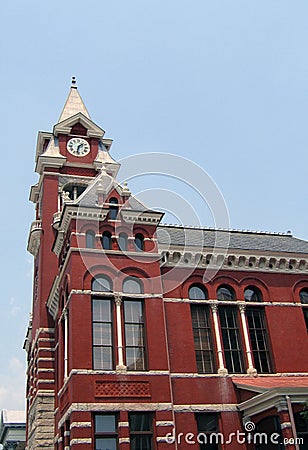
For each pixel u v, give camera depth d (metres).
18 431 63.72
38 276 39.31
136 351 26.53
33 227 41.81
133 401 24.86
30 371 40.41
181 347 28.16
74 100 48.28
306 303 32.09
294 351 29.97
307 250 35.34
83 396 24.22
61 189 41.00
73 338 25.41
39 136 44.81
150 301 27.80
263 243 35.31
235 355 29.14
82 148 43.66
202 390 27.20
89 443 23.34
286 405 23.41
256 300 31.17
